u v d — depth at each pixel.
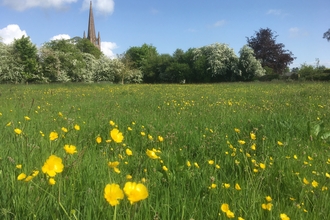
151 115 6.92
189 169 3.23
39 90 21.11
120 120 5.97
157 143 4.39
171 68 63.09
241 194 2.56
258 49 64.38
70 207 2.06
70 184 2.40
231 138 4.80
